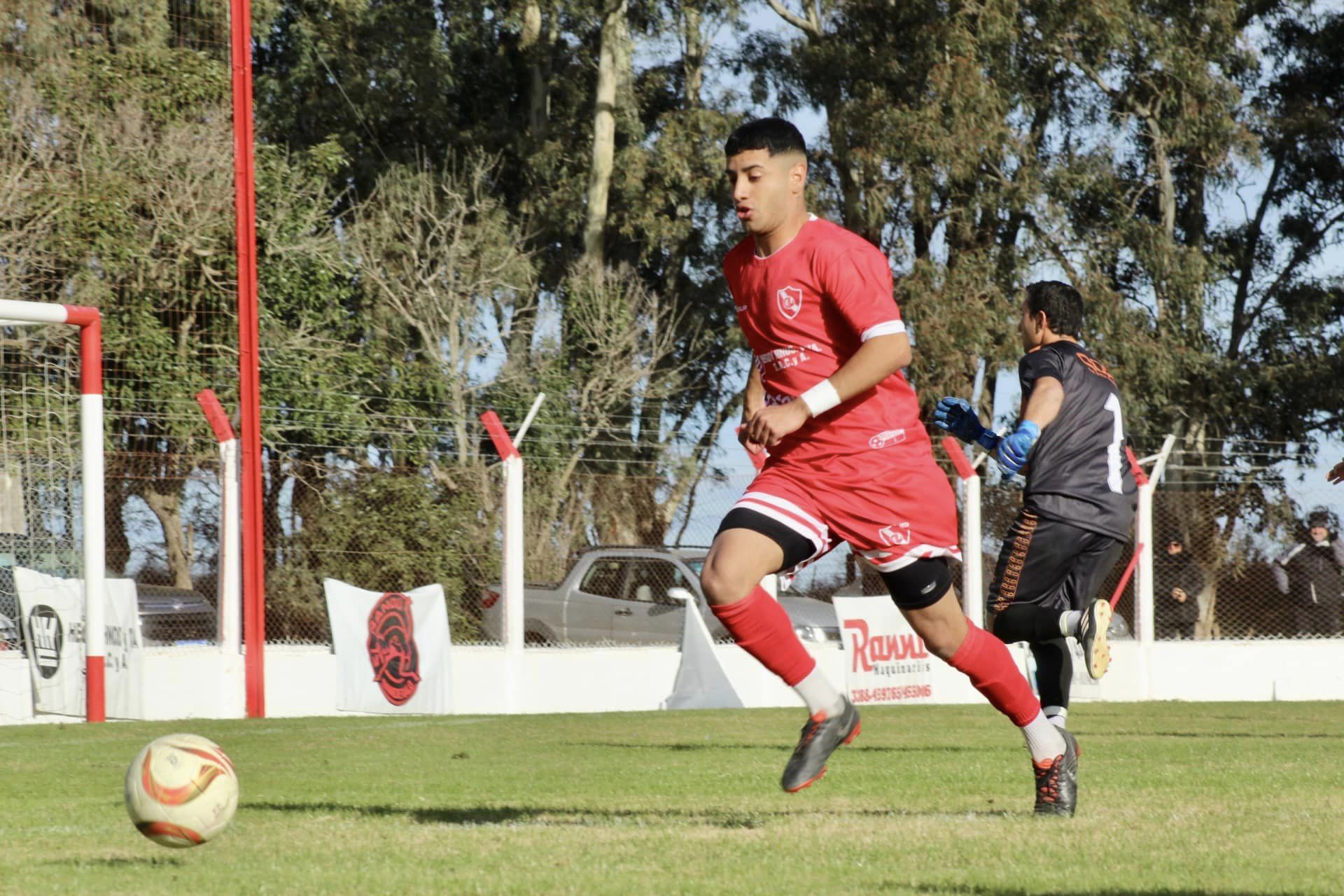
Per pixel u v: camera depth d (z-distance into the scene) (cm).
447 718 3050
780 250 1162
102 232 4559
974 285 6606
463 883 877
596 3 7412
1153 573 4028
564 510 3731
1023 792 1464
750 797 1438
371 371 5984
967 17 6619
